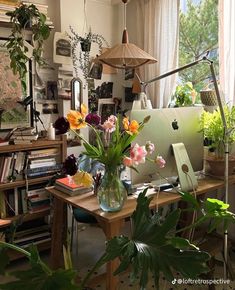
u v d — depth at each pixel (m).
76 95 3.32
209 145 2.32
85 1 3.39
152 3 3.33
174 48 3.21
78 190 1.98
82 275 2.44
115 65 2.21
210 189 2.14
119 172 1.74
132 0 3.67
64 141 2.88
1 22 2.66
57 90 3.29
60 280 1.04
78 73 3.34
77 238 2.90
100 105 3.69
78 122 1.58
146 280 1.04
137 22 3.55
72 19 3.26
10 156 2.67
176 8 3.15
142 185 2.08
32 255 1.08
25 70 2.57
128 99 3.84
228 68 2.68
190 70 3.28
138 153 1.56
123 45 2.06
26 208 2.79
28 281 1.04
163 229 1.16
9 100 2.94
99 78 3.60
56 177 2.67
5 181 2.65
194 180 2.08
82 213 2.49
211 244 2.19
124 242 1.12
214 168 2.30
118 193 1.69
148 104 2.31
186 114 2.18
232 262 2.55
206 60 1.87
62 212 2.16
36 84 3.15
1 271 1.16
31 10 2.46
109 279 1.70
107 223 1.64
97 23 3.59
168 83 3.27
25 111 3.03
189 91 2.98
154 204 1.81
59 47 3.17
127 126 1.61
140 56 2.02
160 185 2.09
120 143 1.62
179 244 1.12
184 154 2.09
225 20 2.67
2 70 2.88
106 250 1.12
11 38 2.56
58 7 3.19
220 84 2.74
